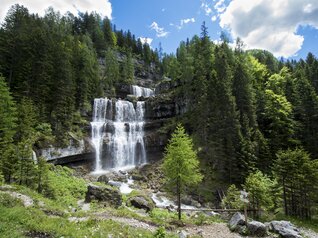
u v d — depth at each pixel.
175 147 25.83
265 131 53.25
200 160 48.25
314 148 46.97
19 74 48.91
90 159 54.88
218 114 49.12
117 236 13.15
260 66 75.00
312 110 49.91
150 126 64.50
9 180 29.22
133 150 60.72
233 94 54.50
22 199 17.75
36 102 49.28
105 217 18.41
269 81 65.62
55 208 18.23
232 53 75.44
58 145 48.78
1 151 31.69
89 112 63.72
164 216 25.66
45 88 50.44
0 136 36.53
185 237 16.08
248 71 65.19
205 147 50.69
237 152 42.72
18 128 42.03
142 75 118.06
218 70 60.44
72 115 55.91
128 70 97.19
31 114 43.91
